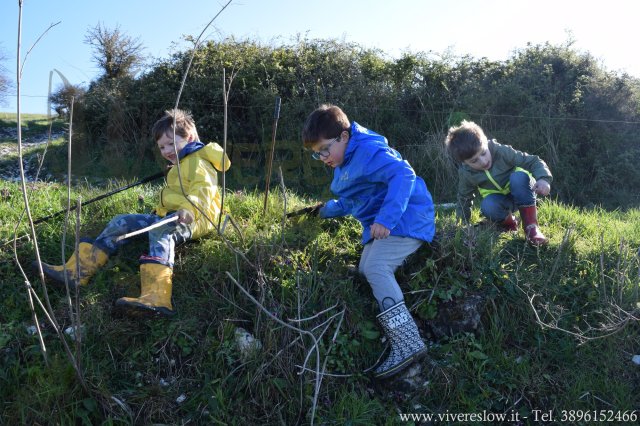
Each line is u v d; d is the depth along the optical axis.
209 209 4.12
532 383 3.59
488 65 11.95
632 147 10.32
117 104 10.98
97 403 3.21
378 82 11.69
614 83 10.76
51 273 3.66
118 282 3.83
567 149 10.28
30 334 3.50
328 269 3.97
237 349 3.53
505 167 4.65
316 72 11.64
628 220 6.07
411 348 3.49
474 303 3.86
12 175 10.02
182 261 3.97
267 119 10.91
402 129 11.04
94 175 10.38
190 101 11.17
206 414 3.27
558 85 11.14
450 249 4.05
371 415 3.37
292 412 3.37
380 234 3.50
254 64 11.62
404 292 3.93
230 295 3.76
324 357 3.55
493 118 10.91
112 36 12.09
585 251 4.49
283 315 3.68
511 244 4.54
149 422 3.21
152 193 5.31
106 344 3.47
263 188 10.03
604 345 3.81
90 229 4.41
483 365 3.66
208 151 4.23
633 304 3.97
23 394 3.20
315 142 3.75
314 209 4.60
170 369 3.46
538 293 3.98
